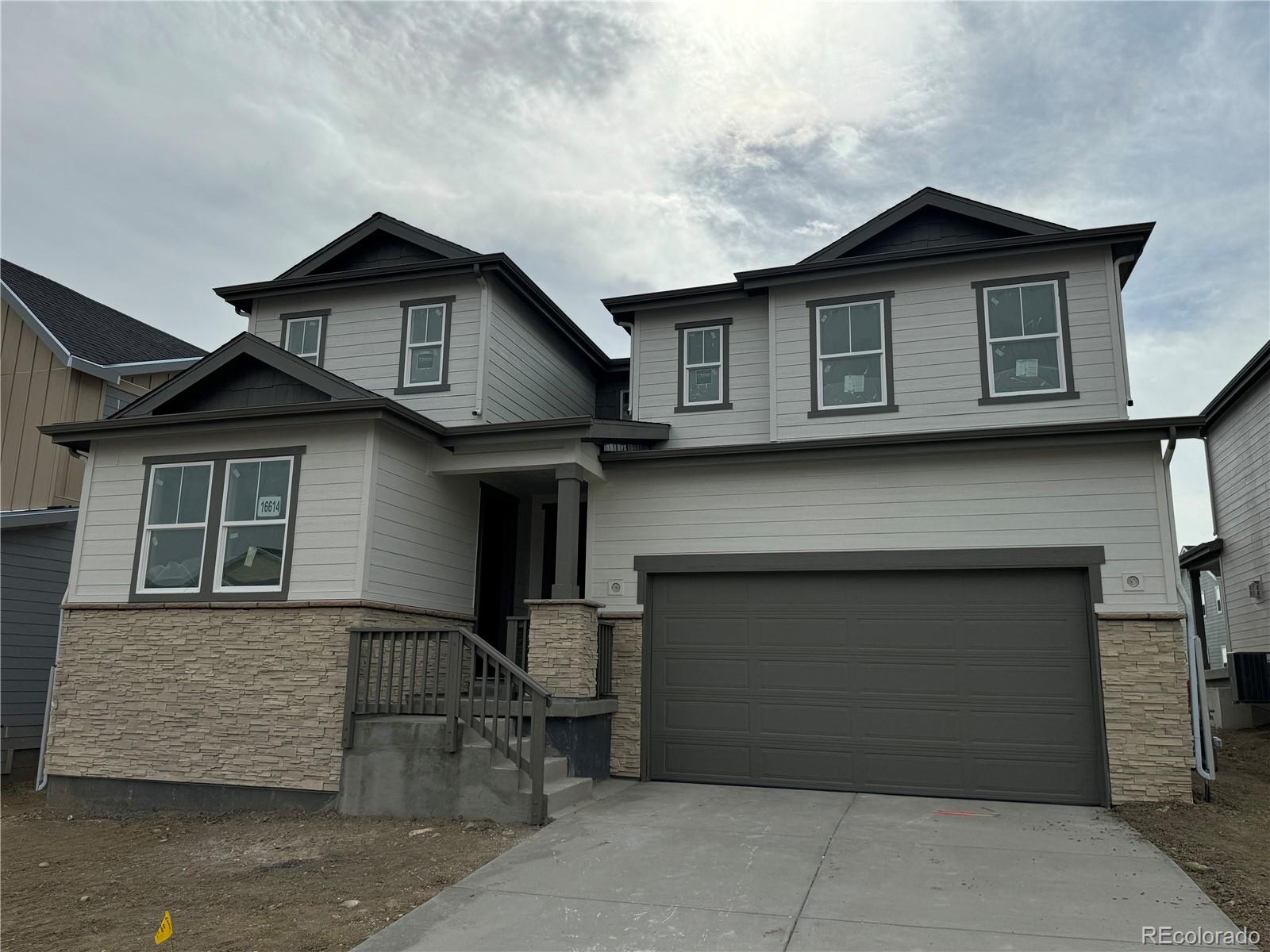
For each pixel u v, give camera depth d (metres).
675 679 10.74
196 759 9.65
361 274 13.17
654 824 8.11
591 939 5.30
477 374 12.46
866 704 10.03
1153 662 9.07
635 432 11.20
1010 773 9.42
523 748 9.08
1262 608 14.44
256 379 10.84
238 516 10.33
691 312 13.41
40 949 5.50
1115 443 9.53
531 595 13.89
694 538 10.94
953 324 11.58
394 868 6.94
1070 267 11.27
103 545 10.71
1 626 12.80
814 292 12.27
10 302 15.52
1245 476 15.16
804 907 5.80
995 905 5.80
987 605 9.84
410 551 10.63
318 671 9.39
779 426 12.01
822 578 10.46
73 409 15.10
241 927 5.72
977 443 9.89
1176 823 8.06
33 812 10.16
